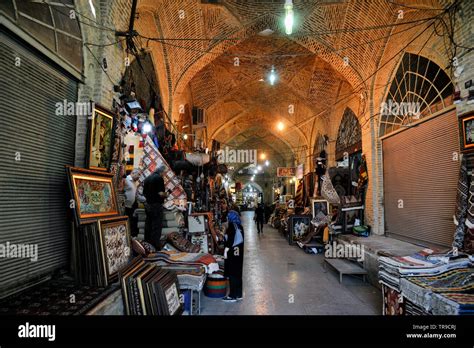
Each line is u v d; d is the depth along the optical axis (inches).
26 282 106.0
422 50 224.2
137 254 154.7
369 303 171.5
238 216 186.9
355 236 297.3
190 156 282.8
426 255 146.8
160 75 290.5
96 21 152.3
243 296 182.7
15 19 98.6
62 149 131.0
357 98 350.3
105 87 156.5
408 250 210.8
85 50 143.3
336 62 325.7
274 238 471.8
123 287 115.4
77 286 112.7
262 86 495.2
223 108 561.0
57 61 122.6
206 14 296.0
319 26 305.4
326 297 182.1
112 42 163.5
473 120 166.4
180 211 233.0
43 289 108.2
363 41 291.6
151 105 246.4
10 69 100.5
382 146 303.3
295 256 318.7
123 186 182.7
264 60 411.8
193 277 146.7
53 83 125.0
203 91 456.8
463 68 173.0
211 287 181.0
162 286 119.3
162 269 141.3
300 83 456.1
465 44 171.0
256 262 286.7
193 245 199.2
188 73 325.7
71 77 137.3
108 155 158.7
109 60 160.2
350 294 188.9
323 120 494.0
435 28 191.8
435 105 214.2
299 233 402.6
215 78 444.8
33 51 111.2
